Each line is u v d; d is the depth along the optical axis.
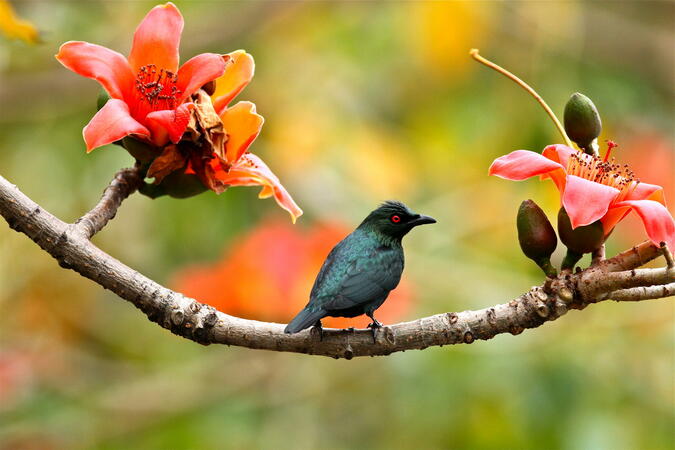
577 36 12.30
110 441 9.80
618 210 4.88
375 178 11.17
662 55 13.27
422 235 10.56
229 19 11.63
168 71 5.08
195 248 10.95
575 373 8.99
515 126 11.41
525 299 4.95
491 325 4.97
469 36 11.27
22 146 11.30
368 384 10.05
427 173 11.36
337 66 12.00
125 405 9.98
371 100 11.98
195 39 11.49
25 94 10.84
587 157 4.97
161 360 11.10
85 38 11.11
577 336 9.25
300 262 9.23
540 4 11.41
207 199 10.94
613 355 9.24
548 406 8.91
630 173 4.99
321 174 11.17
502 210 10.80
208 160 5.20
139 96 5.05
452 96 11.71
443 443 8.98
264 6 11.63
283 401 10.01
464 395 8.91
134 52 5.07
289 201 5.32
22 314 11.20
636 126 12.31
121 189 5.21
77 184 11.16
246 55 5.20
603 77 12.55
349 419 9.92
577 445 8.78
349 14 12.19
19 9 10.68
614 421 8.90
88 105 11.17
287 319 9.23
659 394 9.13
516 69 11.59
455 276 9.80
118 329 11.40
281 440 9.82
